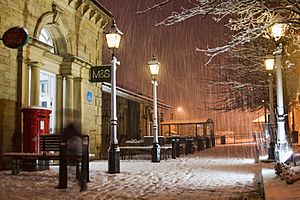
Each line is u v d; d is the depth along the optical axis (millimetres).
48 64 15516
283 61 16062
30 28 13766
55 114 16172
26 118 12008
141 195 7531
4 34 11445
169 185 8945
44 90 16312
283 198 5449
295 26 10594
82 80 17312
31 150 11875
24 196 7301
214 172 11867
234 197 7340
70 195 7461
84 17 17969
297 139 23703
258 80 22656
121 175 11156
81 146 9406
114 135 12031
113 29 12688
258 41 16750
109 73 16609
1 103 12281
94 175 11156
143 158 20188
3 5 12367
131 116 28750
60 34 16156
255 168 13156
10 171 11852
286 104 17969
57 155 10391
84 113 17656
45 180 9711
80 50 17641
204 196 7430
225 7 7543
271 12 8438
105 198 7164
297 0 7430
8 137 12531
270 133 15289
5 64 12508
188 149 23547
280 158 11828
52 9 15258
